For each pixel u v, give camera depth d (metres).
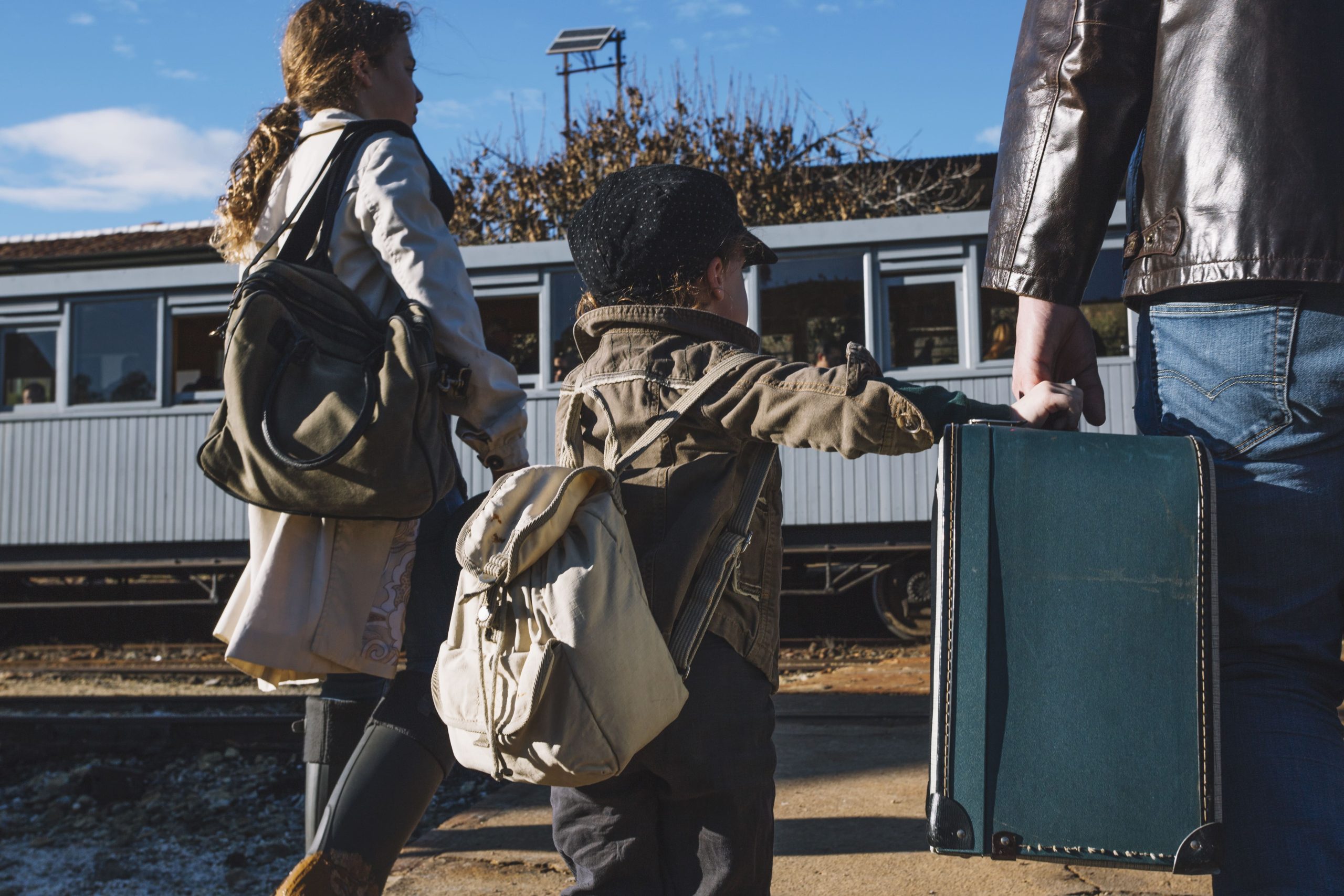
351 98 1.99
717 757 1.31
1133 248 1.42
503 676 1.18
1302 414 1.29
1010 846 1.14
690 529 1.30
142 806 5.07
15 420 9.72
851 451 1.24
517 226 20.38
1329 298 1.28
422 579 1.76
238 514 9.33
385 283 1.85
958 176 19.44
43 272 12.87
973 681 1.17
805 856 2.35
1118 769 1.14
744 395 1.30
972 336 8.32
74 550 9.62
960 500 1.20
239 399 1.60
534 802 2.95
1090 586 1.17
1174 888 2.08
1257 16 1.31
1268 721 1.27
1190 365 1.36
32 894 3.98
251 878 4.03
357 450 1.55
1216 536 1.17
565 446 1.47
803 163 19.77
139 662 9.28
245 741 5.79
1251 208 1.28
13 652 10.04
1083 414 1.46
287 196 1.97
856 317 8.52
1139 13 1.40
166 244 21.14
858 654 8.65
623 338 1.44
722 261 1.50
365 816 1.56
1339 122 1.28
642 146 20.03
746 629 1.35
